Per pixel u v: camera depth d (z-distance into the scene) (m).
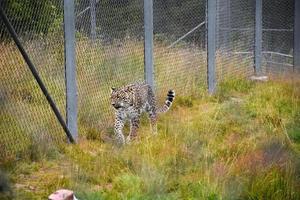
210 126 11.71
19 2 9.87
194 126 11.59
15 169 9.26
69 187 8.39
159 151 10.07
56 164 9.73
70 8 10.70
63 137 10.77
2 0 9.53
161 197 8.15
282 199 8.15
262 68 17.92
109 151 10.12
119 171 9.23
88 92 11.62
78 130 11.21
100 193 8.18
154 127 11.95
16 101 10.00
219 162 9.41
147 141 10.62
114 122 11.73
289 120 12.48
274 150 9.59
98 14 11.84
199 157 9.70
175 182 8.73
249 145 10.27
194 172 9.19
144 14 12.97
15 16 9.82
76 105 10.98
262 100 14.12
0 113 9.72
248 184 8.41
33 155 9.82
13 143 9.87
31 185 8.73
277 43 18.36
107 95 12.07
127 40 12.66
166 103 12.52
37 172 9.36
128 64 12.71
